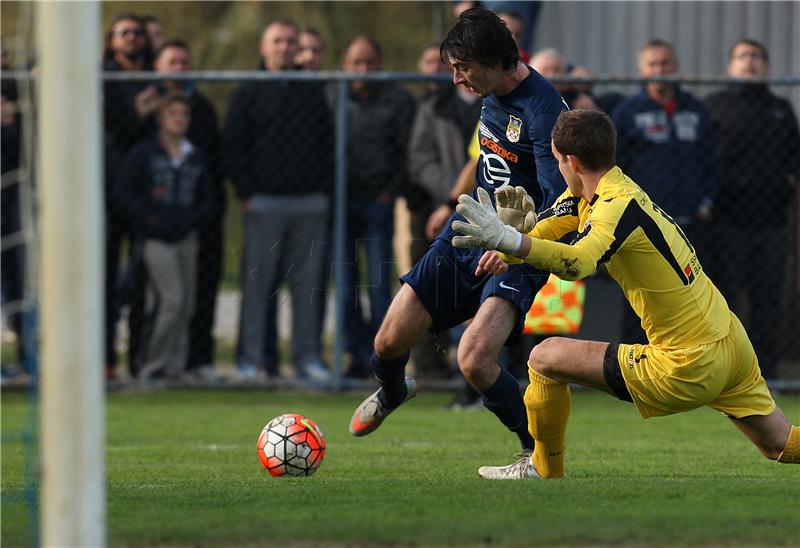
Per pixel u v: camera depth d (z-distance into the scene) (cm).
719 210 3275
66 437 1013
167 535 1194
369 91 3275
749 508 1323
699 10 4081
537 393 1672
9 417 2941
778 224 3303
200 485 1664
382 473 1908
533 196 1828
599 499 1392
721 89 3334
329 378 3366
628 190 1537
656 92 3169
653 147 3161
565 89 3181
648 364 1578
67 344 1013
